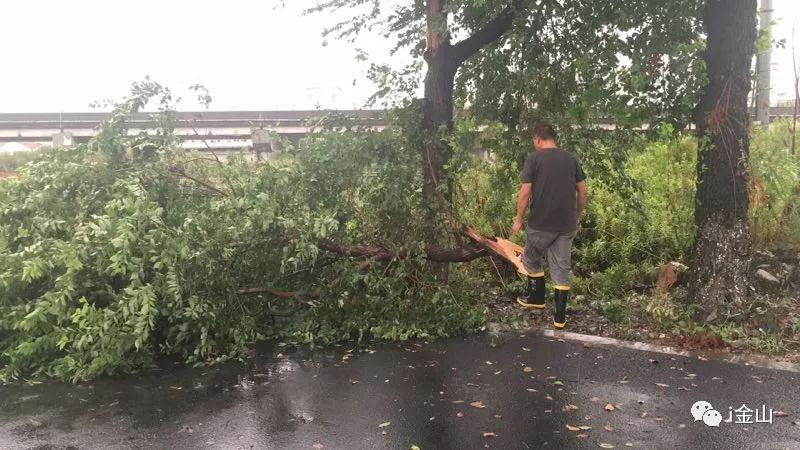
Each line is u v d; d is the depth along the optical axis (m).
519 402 3.87
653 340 5.09
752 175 5.45
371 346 5.08
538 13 5.99
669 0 5.56
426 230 5.58
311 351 4.98
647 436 3.39
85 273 4.66
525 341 5.11
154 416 3.72
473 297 6.23
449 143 5.84
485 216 7.12
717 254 5.27
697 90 5.23
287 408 3.83
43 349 4.48
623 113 5.85
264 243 5.06
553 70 6.28
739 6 5.09
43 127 28.11
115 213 4.73
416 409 3.79
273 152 5.97
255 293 5.22
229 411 3.79
